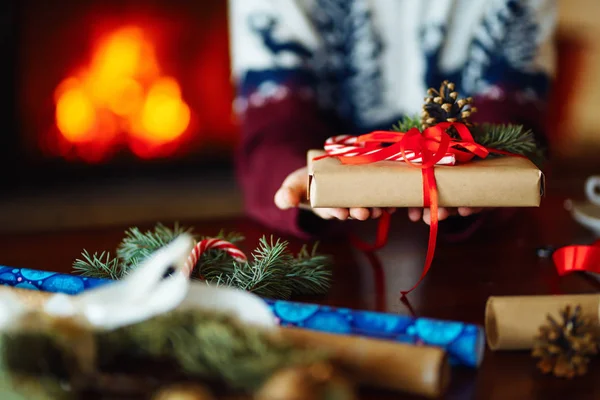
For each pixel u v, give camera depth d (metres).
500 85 1.38
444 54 1.49
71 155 2.36
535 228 1.15
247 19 1.38
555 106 2.63
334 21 1.47
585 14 2.57
